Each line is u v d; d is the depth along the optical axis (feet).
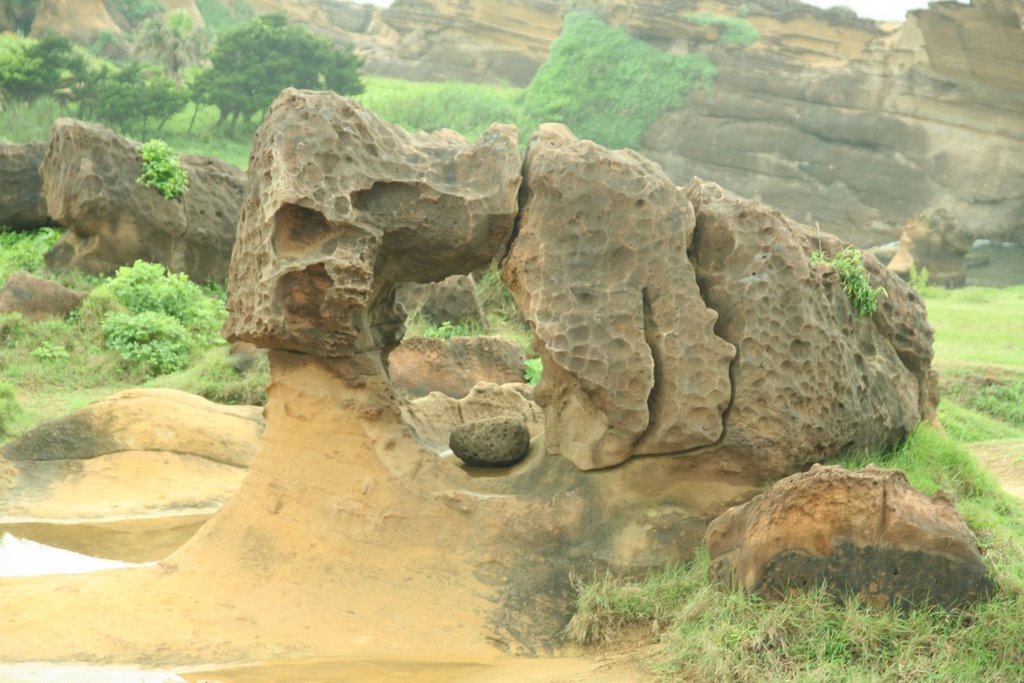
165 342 53.01
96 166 60.80
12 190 69.62
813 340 23.16
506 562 22.99
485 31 210.18
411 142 24.77
